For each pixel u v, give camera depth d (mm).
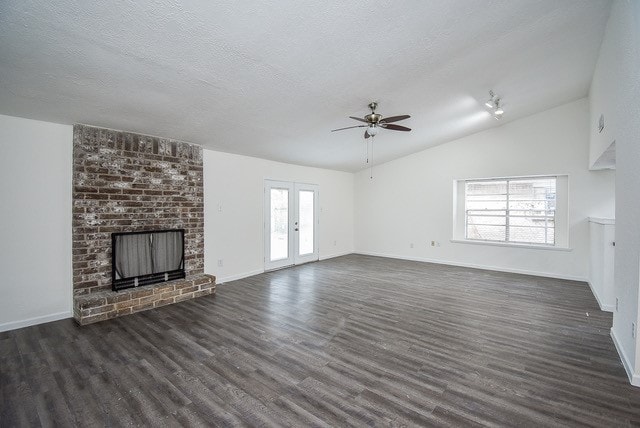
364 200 8023
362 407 1985
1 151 3141
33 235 3336
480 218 6348
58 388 2199
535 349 2775
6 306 3193
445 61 3244
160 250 4152
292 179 6496
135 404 2023
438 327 3277
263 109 3717
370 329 3227
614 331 2896
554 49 3344
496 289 4715
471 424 1825
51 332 3146
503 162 5867
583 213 5152
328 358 2621
